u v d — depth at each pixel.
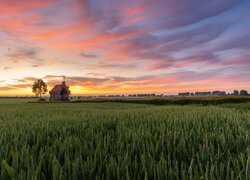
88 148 4.30
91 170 2.94
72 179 2.87
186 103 52.16
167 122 8.59
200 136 5.42
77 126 7.79
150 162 3.24
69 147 4.32
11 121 11.32
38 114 18.42
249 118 10.16
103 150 3.96
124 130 6.50
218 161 3.56
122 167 3.04
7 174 3.02
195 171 2.72
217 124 8.26
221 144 4.59
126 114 14.16
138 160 3.80
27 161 3.26
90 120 10.02
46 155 3.66
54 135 6.33
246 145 4.51
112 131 6.52
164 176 2.92
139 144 4.57
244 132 5.82
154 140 4.95
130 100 62.50
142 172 3.05
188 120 9.13
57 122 9.54
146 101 56.84
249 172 2.70
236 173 2.91
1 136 5.60
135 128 6.98
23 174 2.79
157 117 10.94
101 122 8.65
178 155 4.11
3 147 4.42
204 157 3.61
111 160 3.19
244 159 3.36
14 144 4.89
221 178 2.76
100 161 3.40
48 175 3.17
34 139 5.34
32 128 7.38
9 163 3.77
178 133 5.49
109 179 2.88
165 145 4.52
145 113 15.28
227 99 51.06
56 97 92.81
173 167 3.23
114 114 14.20
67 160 3.27
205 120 8.82
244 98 51.41
